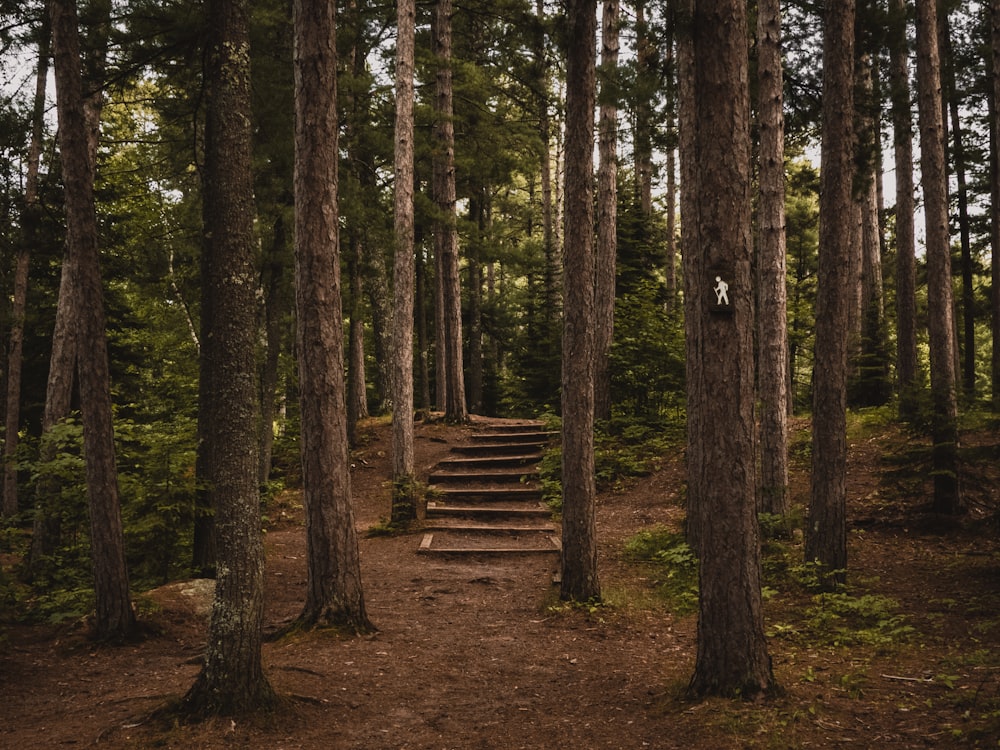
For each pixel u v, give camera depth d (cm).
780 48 1130
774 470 1171
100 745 495
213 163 565
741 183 542
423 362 2425
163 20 920
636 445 1842
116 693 633
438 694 617
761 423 1191
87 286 796
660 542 1199
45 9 902
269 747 492
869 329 2078
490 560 1278
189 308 2192
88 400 803
